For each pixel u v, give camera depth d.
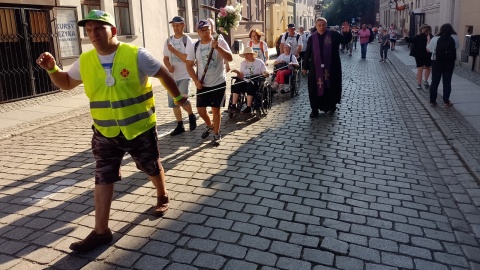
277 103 9.30
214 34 5.91
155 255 3.18
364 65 18.31
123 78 3.15
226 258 3.12
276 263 3.05
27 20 10.30
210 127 6.40
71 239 3.45
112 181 3.29
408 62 18.94
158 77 3.33
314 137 6.43
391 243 3.34
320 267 3.01
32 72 10.40
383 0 54.88
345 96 10.14
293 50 11.11
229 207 3.97
